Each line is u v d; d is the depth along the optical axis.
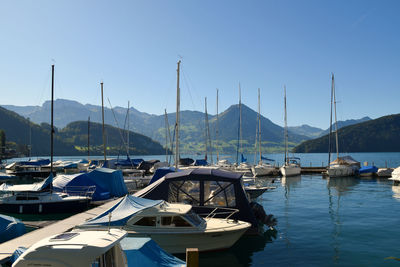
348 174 56.69
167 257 10.75
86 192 26.39
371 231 18.42
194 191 17.28
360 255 14.28
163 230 13.75
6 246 12.84
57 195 23.84
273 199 31.33
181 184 17.50
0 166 74.38
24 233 15.83
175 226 13.92
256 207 19.70
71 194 27.19
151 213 13.93
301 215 23.28
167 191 17.45
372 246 15.57
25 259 6.33
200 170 18.25
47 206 23.19
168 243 13.71
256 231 16.72
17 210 22.98
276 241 16.59
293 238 17.14
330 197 32.53
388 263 13.23
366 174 56.44
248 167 59.78
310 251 14.95
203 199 17.11
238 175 17.92
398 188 40.00
